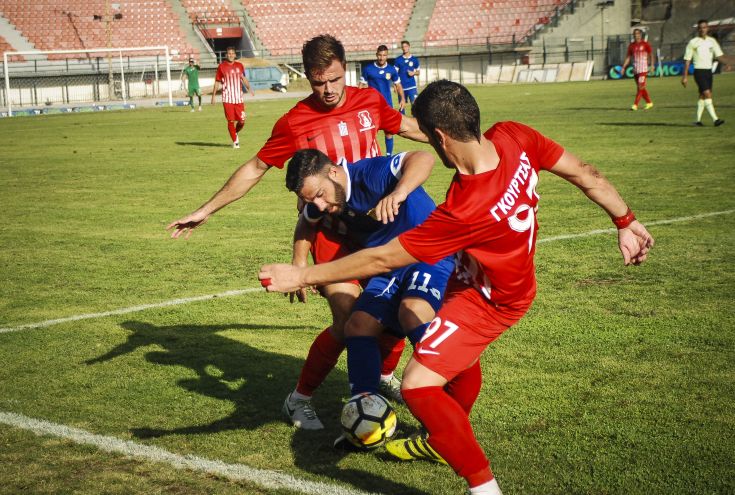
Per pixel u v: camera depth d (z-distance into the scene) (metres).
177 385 4.36
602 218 8.59
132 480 3.27
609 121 19.31
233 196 4.24
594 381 4.19
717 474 3.17
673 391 4.02
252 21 47.88
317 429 3.79
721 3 47.72
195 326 5.45
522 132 2.98
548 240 7.59
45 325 5.48
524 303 2.94
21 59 40.38
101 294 6.29
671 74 45.66
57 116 31.36
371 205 3.54
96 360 4.77
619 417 3.74
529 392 4.07
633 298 5.65
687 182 10.37
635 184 10.38
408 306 3.46
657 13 49.94
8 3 43.16
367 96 4.38
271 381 4.42
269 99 38.28
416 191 3.65
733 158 12.32
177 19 45.84
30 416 3.94
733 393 3.96
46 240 8.41
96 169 14.40
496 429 3.66
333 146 4.27
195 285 6.51
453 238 2.72
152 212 9.96
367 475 3.30
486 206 2.71
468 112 2.69
